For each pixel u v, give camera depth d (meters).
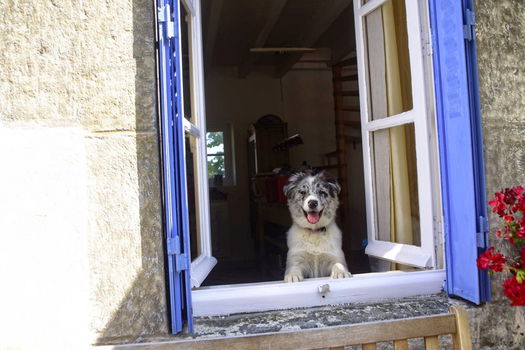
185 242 2.06
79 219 2.07
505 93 2.51
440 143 2.42
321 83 7.87
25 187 2.06
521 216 2.46
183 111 2.16
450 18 2.33
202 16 5.07
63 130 2.08
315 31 6.00
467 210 2.29
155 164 2.10
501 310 2.40
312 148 7.79
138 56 2.11
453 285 2.41
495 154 2.47
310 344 1.48
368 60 3.09
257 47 6.45
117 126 2.09
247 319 2.23
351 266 4.67
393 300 2.43
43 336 2.04
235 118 7.88
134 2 2.12
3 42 2.07
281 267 4.65
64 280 2.06
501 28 2.52
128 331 2.07
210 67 7.84
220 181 7.82
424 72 2.54
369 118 3.08
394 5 2.81
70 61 2.09
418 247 2.62
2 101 2.06
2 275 2.03
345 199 5.53
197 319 2.22
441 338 2.27
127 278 2.08
